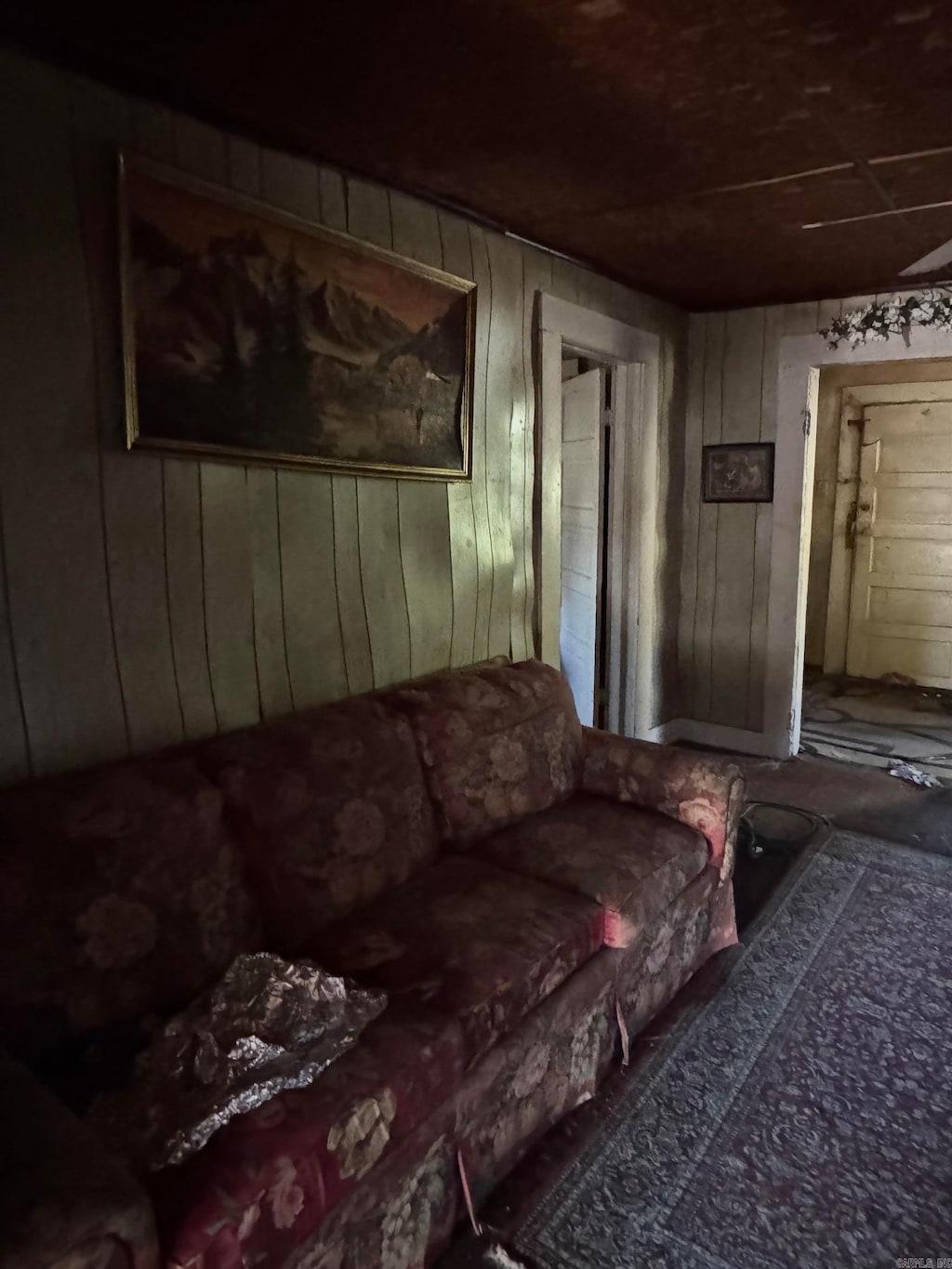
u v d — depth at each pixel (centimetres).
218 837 172
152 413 185
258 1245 113
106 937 148
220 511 205
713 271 342
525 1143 173
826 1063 203
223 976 159
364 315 233
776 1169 172
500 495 300
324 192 225
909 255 319
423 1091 139
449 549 278
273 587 220
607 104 194
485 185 246
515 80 182
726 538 433
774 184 245
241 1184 114
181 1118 125
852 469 578
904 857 313
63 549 175
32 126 163
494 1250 154
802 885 292
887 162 229
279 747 195
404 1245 142
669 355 411
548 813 246
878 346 377
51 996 140
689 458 439
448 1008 154
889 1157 175
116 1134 122
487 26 159
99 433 179
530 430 312
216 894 167
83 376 175
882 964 244
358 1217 131
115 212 175
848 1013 221
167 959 155
